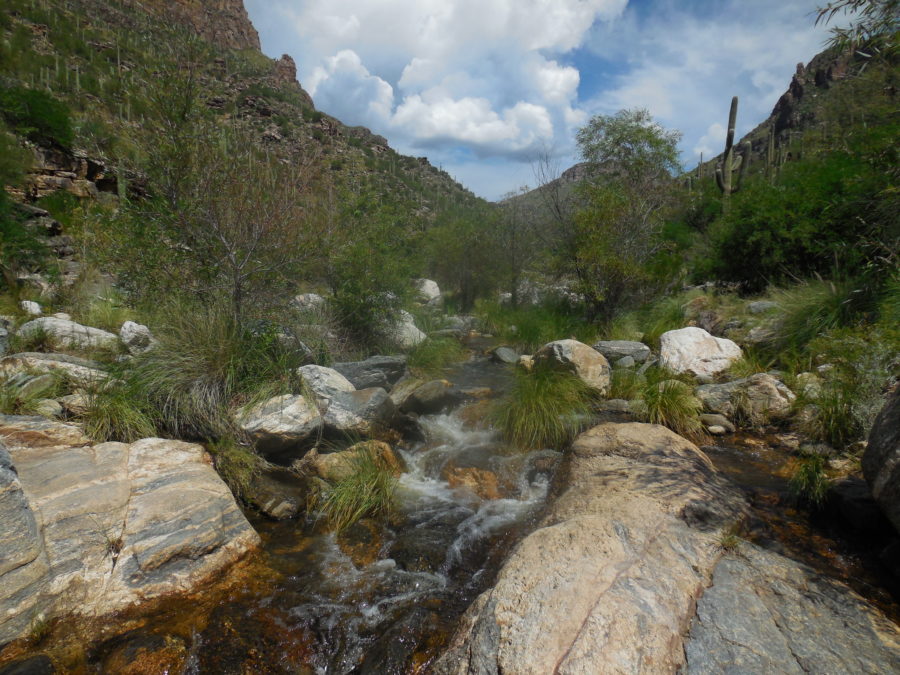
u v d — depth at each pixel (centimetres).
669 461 405
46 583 271
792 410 546
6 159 1177
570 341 699
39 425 397
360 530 387
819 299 684
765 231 948
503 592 247
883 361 464
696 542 295
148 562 302
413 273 991
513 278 1502
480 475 491
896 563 295
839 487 370
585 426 562
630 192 1054
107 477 352
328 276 830
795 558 310
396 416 575
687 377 673
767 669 208
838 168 821
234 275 539
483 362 958
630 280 1007
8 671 232
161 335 520
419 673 247
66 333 637
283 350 571
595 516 311
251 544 348
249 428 457
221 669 250
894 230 544
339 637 277
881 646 225
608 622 220
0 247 870
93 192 1836
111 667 244
